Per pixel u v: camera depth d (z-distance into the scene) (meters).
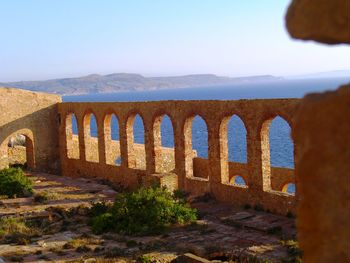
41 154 45.31
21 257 19.66
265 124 28.03
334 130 3.96
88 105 41.50
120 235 23.67
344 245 3.92
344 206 3.92
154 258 18.84
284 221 25.55
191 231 23.94
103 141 40.28
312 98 4.16
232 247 20.70
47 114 45.47
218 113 30.61
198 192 32.62
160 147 36.00
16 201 31.86
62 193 34.50
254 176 28.75
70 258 19.59
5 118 42.84
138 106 36.47
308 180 4.12
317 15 3.87
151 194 26.50
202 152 89.06
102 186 37.09
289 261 17.84
